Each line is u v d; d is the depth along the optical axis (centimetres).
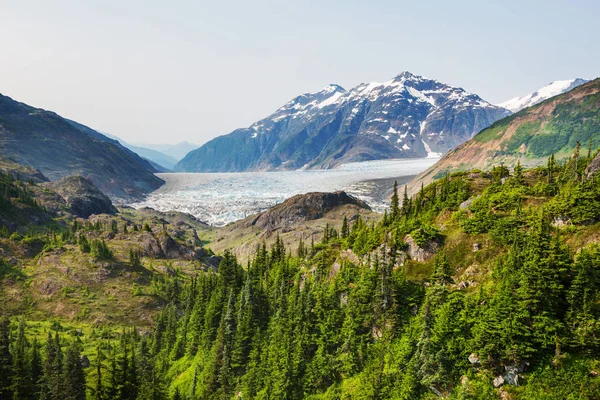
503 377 5844
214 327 11150
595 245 6575
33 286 18000
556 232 7369
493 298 6475
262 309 10544
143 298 18088
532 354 5819
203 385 9744
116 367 9894
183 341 12312
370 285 8188
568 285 6112
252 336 9875
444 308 6862
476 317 6494
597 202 7262
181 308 16212
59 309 16925
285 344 8706
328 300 8981
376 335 7806
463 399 5772
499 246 7831
